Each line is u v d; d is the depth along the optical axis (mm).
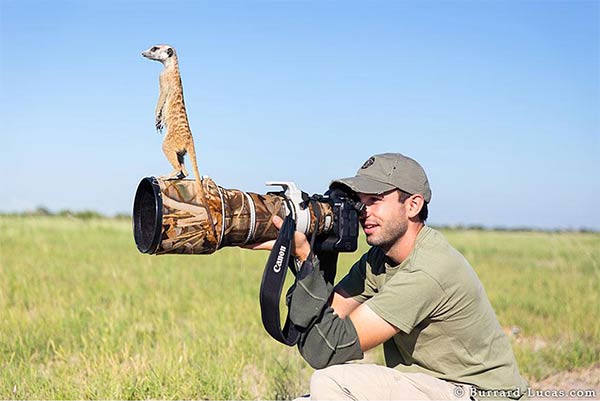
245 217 3201
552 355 6578
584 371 6320
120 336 6539
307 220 3307
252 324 7355
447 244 3541
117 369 5395
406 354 3719
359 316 3354
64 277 9562
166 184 3096
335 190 3539
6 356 5945
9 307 7723
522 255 15203
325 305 3352
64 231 15016
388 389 3412
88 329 6754
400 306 3344
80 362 5801
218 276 10344
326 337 3299
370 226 3535
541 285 10328
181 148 3363
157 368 5430
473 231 22062
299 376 5816
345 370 3428
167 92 3414
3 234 13828
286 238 3230
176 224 3055
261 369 5961
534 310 8555
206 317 7457
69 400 4910
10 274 9375
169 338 6594
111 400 4930
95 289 8672
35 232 14531
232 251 13750
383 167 3502
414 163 3541
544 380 6066
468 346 3506
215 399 5129
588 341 7219
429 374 3613
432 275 3371
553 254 15023
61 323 6762
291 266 3584
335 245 3438
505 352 3588
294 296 3316
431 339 3547
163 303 8062
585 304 8711
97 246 13219
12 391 5035
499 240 18359
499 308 8734
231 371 5602
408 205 3504
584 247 15547
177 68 3453
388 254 3633
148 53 3465
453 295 3406
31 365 5594
